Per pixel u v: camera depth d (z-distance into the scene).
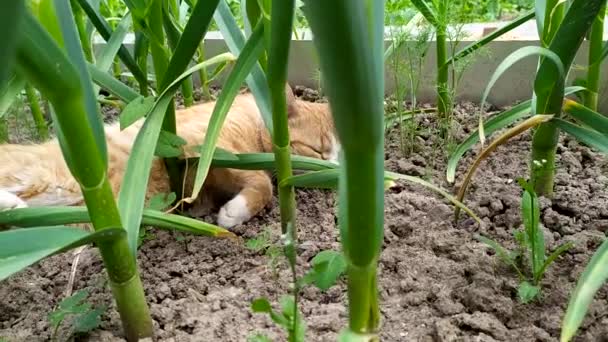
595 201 1.52
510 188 1.61
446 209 1.52
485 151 1.37
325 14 0.57
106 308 1.18
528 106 1.49
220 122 1.20
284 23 1.08
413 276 1.27
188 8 1.94
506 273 1.27
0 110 1.10
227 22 1.41
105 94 2.28
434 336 1.10
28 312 1.25
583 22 1.24
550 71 1.31
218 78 2.56
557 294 1.18
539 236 1.22
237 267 1.37
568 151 1.80
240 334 1.12
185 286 1.30
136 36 1.60
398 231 1.47
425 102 2.26
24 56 0.73
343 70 0.60
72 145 0.86
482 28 2.40
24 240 0.87
